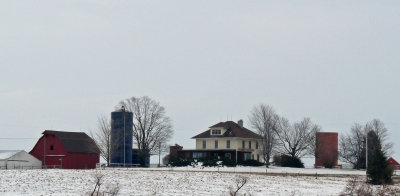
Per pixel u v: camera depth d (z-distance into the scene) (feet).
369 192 196.95
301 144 465.47
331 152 478.59
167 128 499.92
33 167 401.70
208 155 447.83
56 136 417.90
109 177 251.60
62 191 188.14
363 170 422.00
